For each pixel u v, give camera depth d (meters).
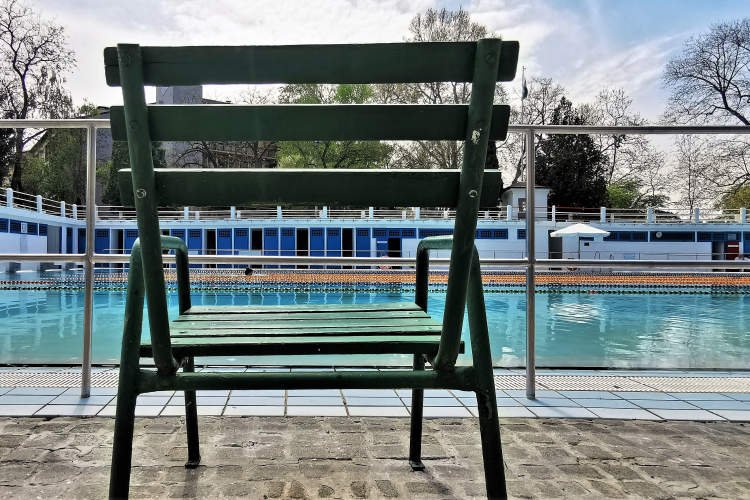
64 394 2.08
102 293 12.51
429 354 1.00
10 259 2.04
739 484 1.33
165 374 0.90
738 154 20.59
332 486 1.28
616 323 8.31
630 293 14.35
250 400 2.04
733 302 11.98
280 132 0.85
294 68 0.82
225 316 1.27
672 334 7.13
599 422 1.85
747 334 7.14
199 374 0.89
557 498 1.24
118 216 26.69
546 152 32.16
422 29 26.09
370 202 0.88
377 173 0.87
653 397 2.20
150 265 0.85
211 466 1.39
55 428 1.67
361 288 14.84
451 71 0.82
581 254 23.97
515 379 2.57
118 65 0.83
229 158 28.80
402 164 26.86
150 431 1.66
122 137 0.91
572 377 2.61
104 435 1.61
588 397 2.20
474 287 0.95
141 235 0.85
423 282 1.41
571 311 10.09
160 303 0.86
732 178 21.28
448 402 2.07
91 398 2.02
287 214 26.45
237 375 0.89
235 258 2.19
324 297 12.55
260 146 29.67
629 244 24.06
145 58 0.81
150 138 0.84
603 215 24.84
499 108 0.86
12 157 23.92
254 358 4.06
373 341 0.97
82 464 1.38
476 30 25.75
